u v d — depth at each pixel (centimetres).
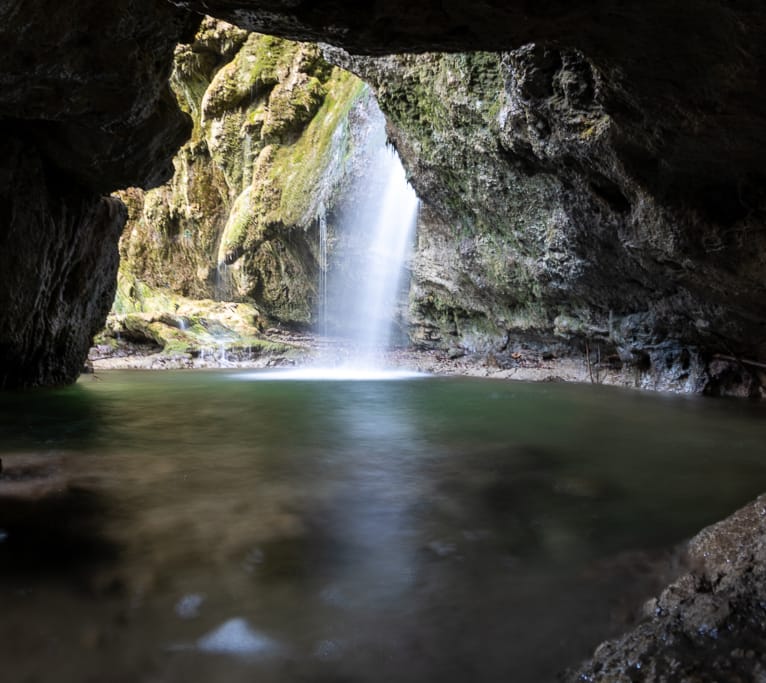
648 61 415
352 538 366
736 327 956
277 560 333
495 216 1193
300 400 1013
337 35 357
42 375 1153
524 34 360
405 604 285
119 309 1962
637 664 221
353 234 1608
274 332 1967
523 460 571
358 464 552
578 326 1266
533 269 1199
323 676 232
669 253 760
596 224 929
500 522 395
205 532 373
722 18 353
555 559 336
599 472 526
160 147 880
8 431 710
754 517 338
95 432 707
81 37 584
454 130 1068
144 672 233
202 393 1107
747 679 206
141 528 379
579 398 1042
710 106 464
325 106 1755
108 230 1141
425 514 411
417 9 329
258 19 349
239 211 1820
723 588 267
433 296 1573
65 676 230
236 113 1838
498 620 271
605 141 646
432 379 1386
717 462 566
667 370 1148
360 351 1781
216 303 1995
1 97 629
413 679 230
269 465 545
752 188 616
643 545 356
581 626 265
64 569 318
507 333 1484
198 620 270
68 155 884
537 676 231
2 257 898
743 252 690
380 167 1509
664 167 627
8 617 270
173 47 694
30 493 449
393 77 1124
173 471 520
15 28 537
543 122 756
